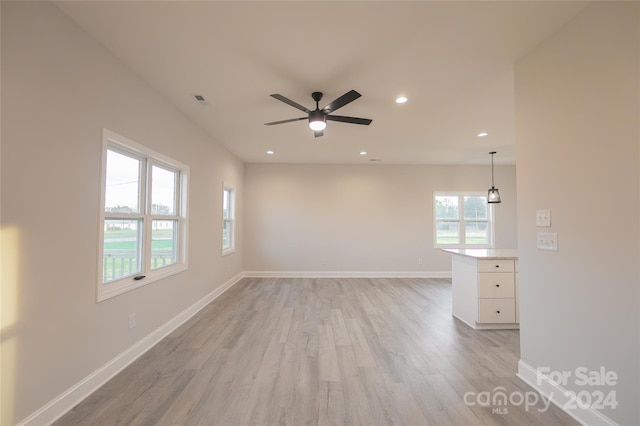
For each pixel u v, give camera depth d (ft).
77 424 5.79
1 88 5.01
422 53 7.51
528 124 7.36
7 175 5.10
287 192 21.88
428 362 8.43
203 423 5.84
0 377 4.99
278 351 9.09
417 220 22.11
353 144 16.47
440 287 18.40
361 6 5.87
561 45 6.39
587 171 5.76
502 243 22.18
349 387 7.12
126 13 6.10
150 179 9.73
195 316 12.49
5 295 5.08
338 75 8.64
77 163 6.53
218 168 16.07
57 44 5.99
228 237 19.06
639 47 4.87
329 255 21.84
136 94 8.61
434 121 12.64
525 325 7.42
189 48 7.35
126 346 8.22
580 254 5.91
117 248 8.37
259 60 7.87
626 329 5.11
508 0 5.66
